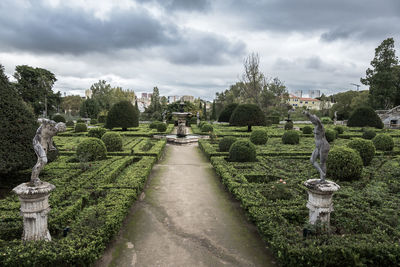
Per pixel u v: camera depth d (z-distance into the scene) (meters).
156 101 42.84
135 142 13.73
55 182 5.71
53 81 37.41
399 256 3.15
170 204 5.89
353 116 24.23
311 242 3.32
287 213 4.38
